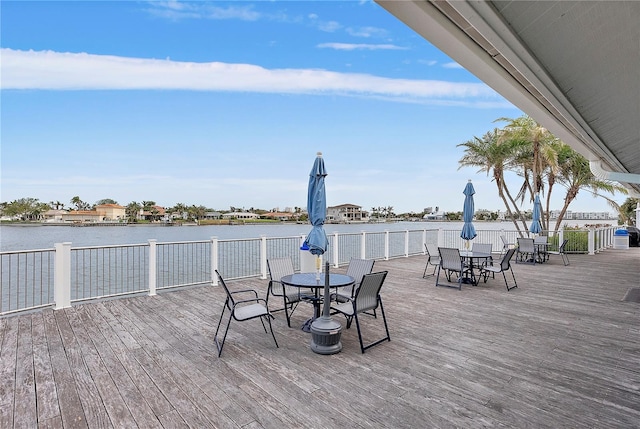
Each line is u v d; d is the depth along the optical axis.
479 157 16.09
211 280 7.50
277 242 10.66
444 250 7.61
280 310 5.29
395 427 2.64
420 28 1.83
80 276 15.96
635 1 1.53
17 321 4.99
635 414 2.83
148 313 5.43
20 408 2.85
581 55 2.07
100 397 3.03
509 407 2.92
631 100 2.94
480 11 1.54
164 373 3.46
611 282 8.27
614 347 4.23
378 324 5.06
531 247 11.02
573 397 3.08
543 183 16.84
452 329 4.85
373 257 12.05
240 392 3.12
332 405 2.93
